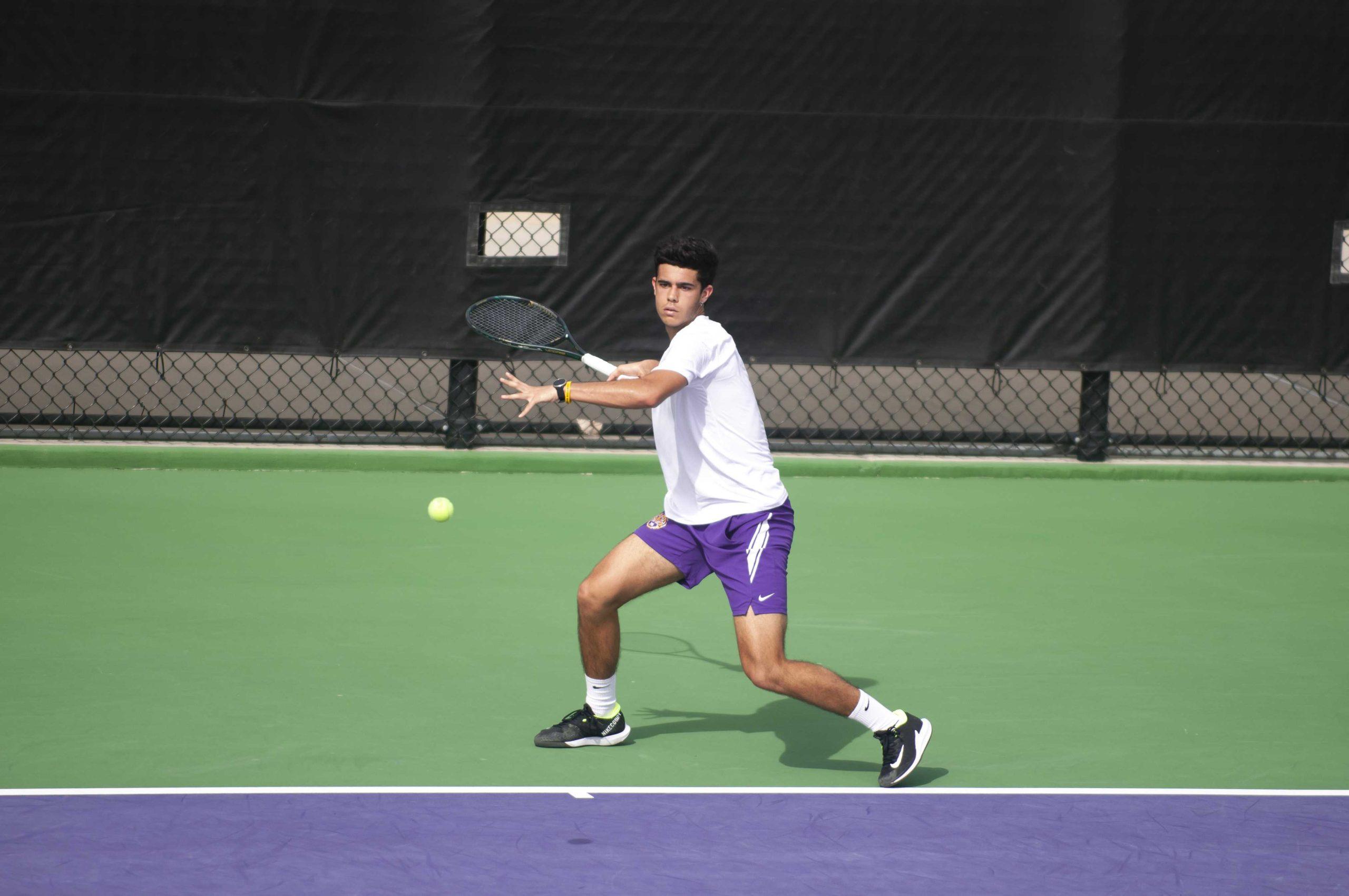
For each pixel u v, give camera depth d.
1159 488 34.44
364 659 19.59
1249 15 34.31
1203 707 18.39
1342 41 34.56
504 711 17.62
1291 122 34.75
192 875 12.27
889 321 34.75
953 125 34.25
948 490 33.59
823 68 33.88
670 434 15.67
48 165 32.66
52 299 33.06
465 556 25.84
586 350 34.25
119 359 53.88
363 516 28.98
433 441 35.00
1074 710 18.16
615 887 12.27
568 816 13.99
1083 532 29.36
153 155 32.91
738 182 34.09
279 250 33.47
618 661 17.03
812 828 13.83
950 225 34.56
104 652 19.45
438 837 13.33
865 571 25.61
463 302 33.97
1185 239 34.97
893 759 15.02
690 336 15.20
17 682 18.03
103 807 13.88
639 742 16.59
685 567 15.94
